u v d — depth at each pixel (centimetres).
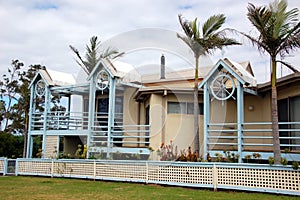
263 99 1423
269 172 923
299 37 1004
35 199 855
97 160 1239
